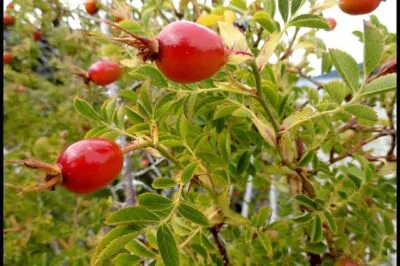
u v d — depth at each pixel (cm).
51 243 35
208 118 18
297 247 20
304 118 14
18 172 34
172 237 11
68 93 45
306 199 17
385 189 22
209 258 17
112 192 33
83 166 11
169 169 21
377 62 12
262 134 16
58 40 44
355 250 20
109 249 11
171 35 10
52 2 45
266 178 22
